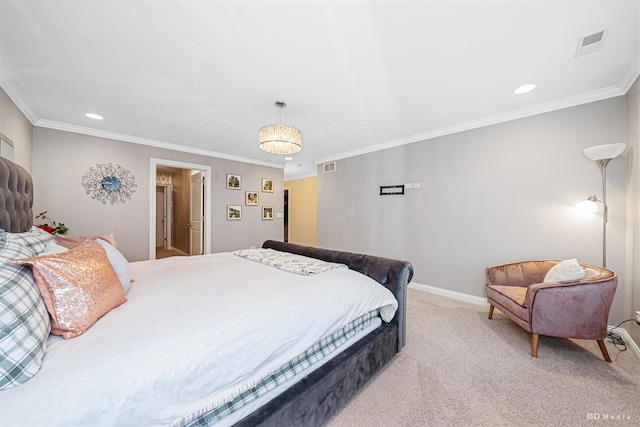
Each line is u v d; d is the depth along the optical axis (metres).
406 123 3.06
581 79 2.06
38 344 0.74
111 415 0.69
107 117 2.86
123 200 3.56
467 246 3.10
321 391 1.23
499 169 2.84
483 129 2.96
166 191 7.11
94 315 0.97
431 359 1.84
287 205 7.78
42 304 0.86
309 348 1.29
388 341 1.74
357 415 1.33
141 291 1.38
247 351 0.99
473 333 2.24
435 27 1.49
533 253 2.63
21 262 0.87
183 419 0.83
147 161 3.79
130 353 0.80
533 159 2.62
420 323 2.45
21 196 1.82
